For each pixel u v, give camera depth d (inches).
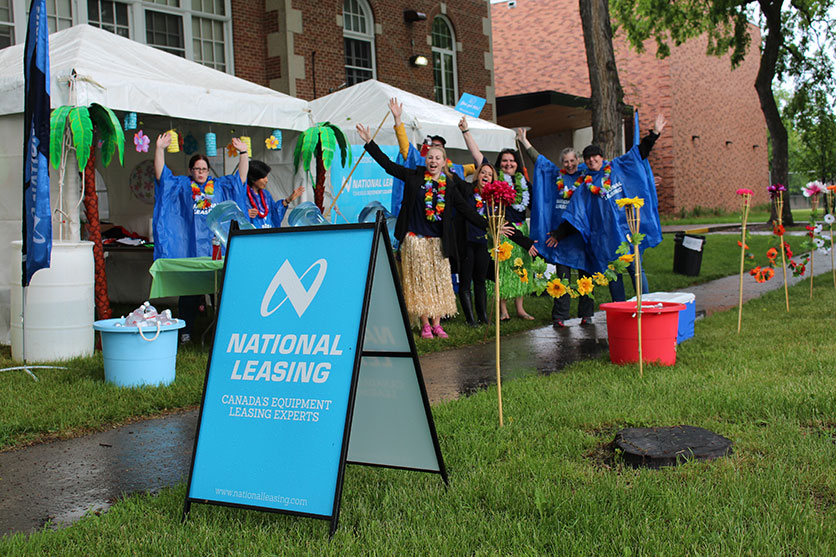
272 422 122.6
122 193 400.5
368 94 436.5
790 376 203.5
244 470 122.2
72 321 260.1
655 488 126.6
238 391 126.7
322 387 120.6
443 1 711.1
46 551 115.2
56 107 272.2
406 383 131.3
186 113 309.9
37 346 256.2
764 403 176.6
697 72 1414.9
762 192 1679.4
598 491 126.6
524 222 348.2
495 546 110.7
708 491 124.9
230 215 246.1
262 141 390.0
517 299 353.4
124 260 399.5
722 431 159.2
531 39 1337.4
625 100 1336.1
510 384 214.1
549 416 175.9
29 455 167.9
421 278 291.9
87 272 265.4
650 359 230.7
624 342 234.1
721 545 106.5
